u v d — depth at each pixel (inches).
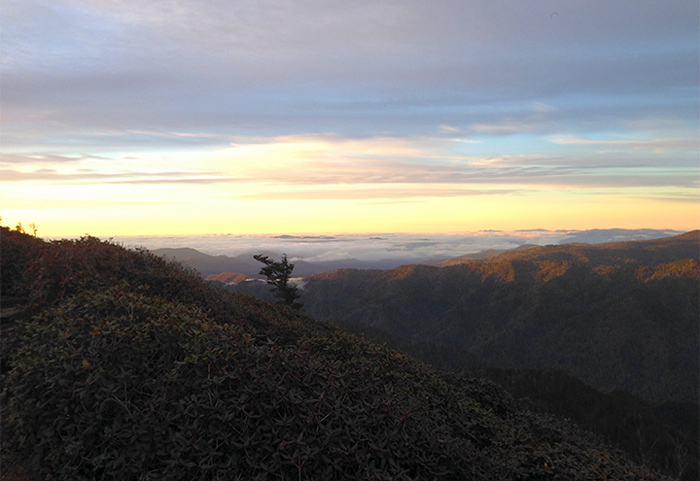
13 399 139.6
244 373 147.4
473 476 149.9
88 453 130.9
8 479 130.4
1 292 248.7
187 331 165.0
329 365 192.7
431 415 197.3
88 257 264.1
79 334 156.0
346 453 130.8
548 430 250.2
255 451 130.2
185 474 122.8
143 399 139.2
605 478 173.9
